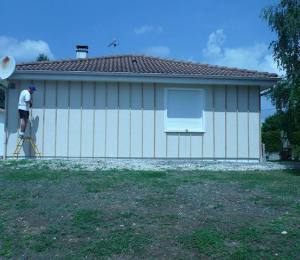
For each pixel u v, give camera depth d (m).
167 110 16.03
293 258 6.30
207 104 16.17
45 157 15.56
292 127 16.08
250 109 16.34
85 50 21.23
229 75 15.89
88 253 6.50
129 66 17.08
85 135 15.73
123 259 6.34
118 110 15.86
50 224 7.57
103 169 12.62
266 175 12.20
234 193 9.60
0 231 7.33
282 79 15.70
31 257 6.47
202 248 6.54
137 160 15.49
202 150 16.11
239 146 16.23
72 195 9.22
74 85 15.76
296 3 14.20
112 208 8.30
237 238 6.87
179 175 11.79
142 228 7.31
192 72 16.06
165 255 6.42
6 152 15.43
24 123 14.92
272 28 14.69
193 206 8.47
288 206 8.60
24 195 9.22
